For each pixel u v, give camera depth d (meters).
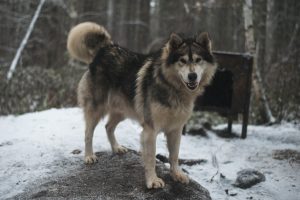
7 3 13.66
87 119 5.38
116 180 4.64
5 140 6.20
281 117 8.29
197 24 15.99
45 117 7.46
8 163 5.34
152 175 4.49
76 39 5.52
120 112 5.34
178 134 4.72
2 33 14.04
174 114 4.49
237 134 7.55
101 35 5.59
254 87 8.70
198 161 5.88
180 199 4.32
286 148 6.54
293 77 8.77
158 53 4.71
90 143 5.30
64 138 6.16
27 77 9.36
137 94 4.75
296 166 5.74
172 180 4.69
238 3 11.55
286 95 8.55
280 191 5.08
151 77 4.60
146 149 4.49
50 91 9.04
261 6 11.62
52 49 13.38
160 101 4.41
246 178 5.23
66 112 7.80
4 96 8.23
